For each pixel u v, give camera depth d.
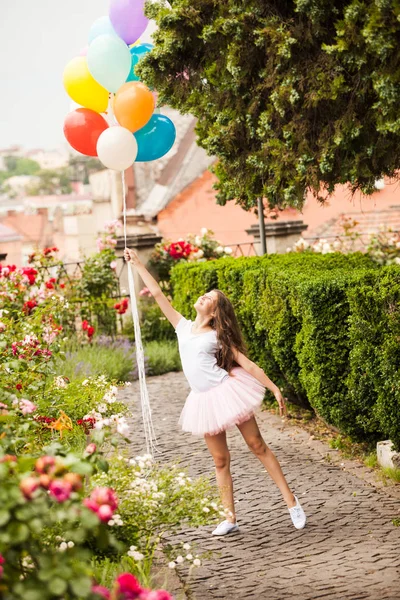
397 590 4.19
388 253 13.55
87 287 12.61
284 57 5.48
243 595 4.26
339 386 6.83
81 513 2.91
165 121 6.54
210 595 4.28
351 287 6.72
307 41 5.46
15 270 11.23
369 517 5.34
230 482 5.25
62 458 3.51
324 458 6.76
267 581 4.43
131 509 4.14
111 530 3.93
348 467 6.46
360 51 5.16
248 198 6.96
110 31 6.29
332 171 5.93
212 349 5.20
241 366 5.31
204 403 5.14
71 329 11.92
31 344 6.21
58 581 2.69
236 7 5.57
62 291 12.43
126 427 4.04
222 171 7.93
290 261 9.27
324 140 5.68
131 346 11.55
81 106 6.58
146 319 12.95
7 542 2.78
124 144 6.05
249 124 6.02
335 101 5.58
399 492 5.78
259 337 8.66
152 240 13.89
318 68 5.45
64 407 5.64
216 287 10.19
